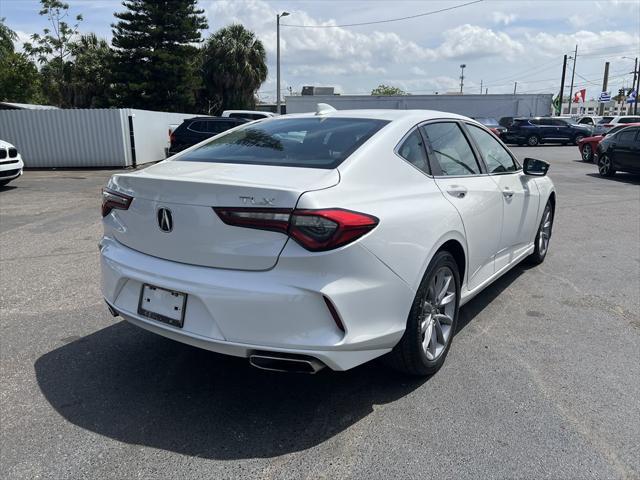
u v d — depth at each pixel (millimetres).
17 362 3514
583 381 3260
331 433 2754
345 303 2529
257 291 2488
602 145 14812
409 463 2510
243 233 2520
